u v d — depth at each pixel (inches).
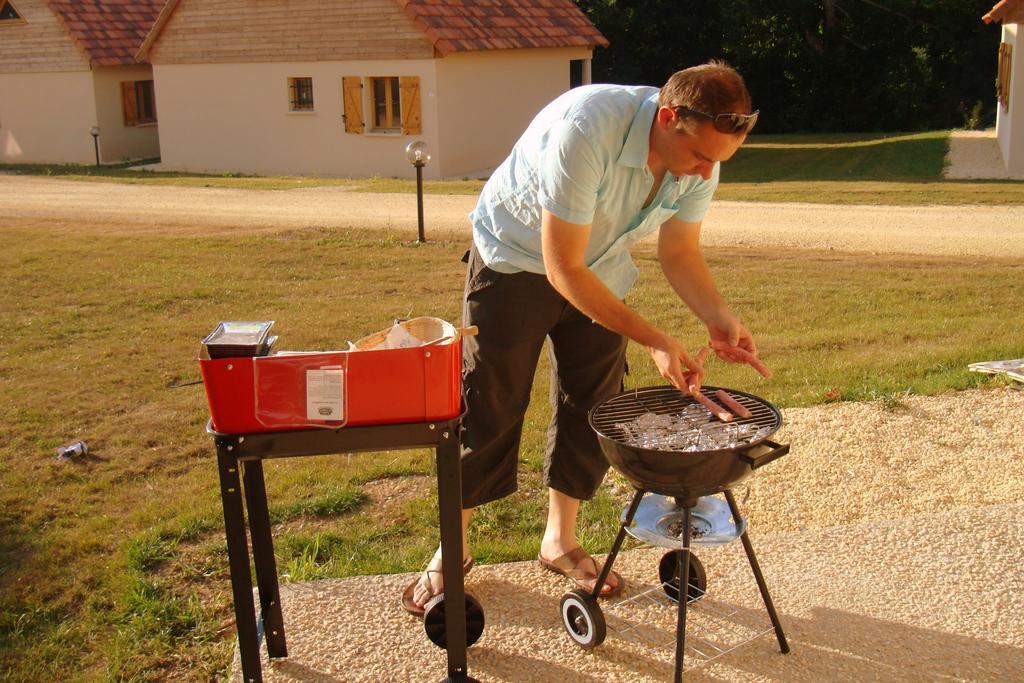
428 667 114.3
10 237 486.0
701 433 105.8
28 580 141.9
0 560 149.3
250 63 853.8
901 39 1251.2
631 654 115.4
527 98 855.7
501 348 116.9
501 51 820.0
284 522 159.3
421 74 768.9
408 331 102.7
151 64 966.4
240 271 396.5
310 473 177.9
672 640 117.9
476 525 153.9
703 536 106.7
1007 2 672.4
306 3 807.7
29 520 162.9
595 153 100.0
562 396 126.3
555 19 869.2
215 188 702.5
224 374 92.2
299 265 408.5
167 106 909.2
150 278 382.6
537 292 115.9
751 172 757.3
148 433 206.7
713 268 385.7
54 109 976.9
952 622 120.0
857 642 116.3
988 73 1205.7
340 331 295.3
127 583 137.7
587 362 123.2
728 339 116.0
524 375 120.0
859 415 193.2
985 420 187.6
